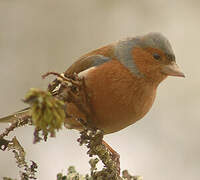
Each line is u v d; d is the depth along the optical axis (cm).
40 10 1429
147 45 822
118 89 785
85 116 792
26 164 693
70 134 1380
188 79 1415
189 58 1450
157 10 1497
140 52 820
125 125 825
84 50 1404
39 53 1380
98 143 707
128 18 1465
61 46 1394
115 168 730
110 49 830
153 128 1380
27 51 1383
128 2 1486
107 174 725
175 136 1354
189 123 1366
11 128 709
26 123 710
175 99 1394
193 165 1307
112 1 1470
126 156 1342
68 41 1403
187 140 1344
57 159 1323
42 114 552
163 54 821
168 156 1327
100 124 810
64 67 1375
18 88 1342
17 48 1389
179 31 1480
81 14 1441
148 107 830
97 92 783
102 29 1436
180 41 1466
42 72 1361
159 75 826
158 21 1488
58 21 1420
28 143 1323
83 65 832
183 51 1458
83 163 1334
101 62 811
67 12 1434
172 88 1402
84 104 782
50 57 1380
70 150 1351
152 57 819
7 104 1330
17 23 1417
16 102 1334
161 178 1297
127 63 809
